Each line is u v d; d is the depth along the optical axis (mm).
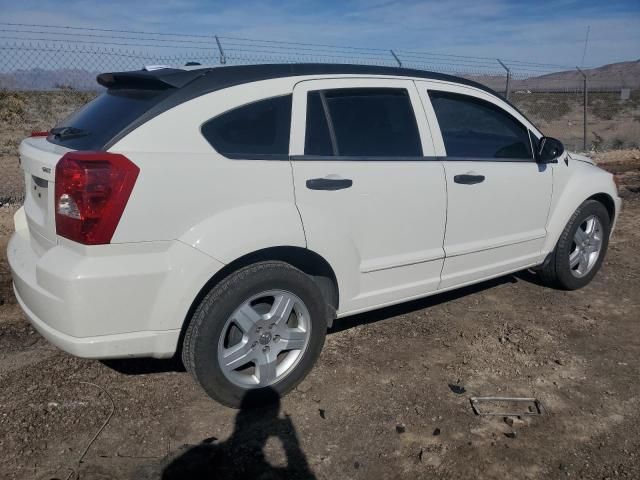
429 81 4109
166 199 2926
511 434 3172
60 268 2850
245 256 3238
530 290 5289
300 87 3480
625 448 3090
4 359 3852
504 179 4371
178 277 2961
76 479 2781
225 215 3088
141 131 2982
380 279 3816
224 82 3246
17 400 3383
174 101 3090
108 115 3240
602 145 18406
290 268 3318
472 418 3328
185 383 3623
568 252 5062
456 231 4152
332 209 3471
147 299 2936
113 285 2842
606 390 3645
